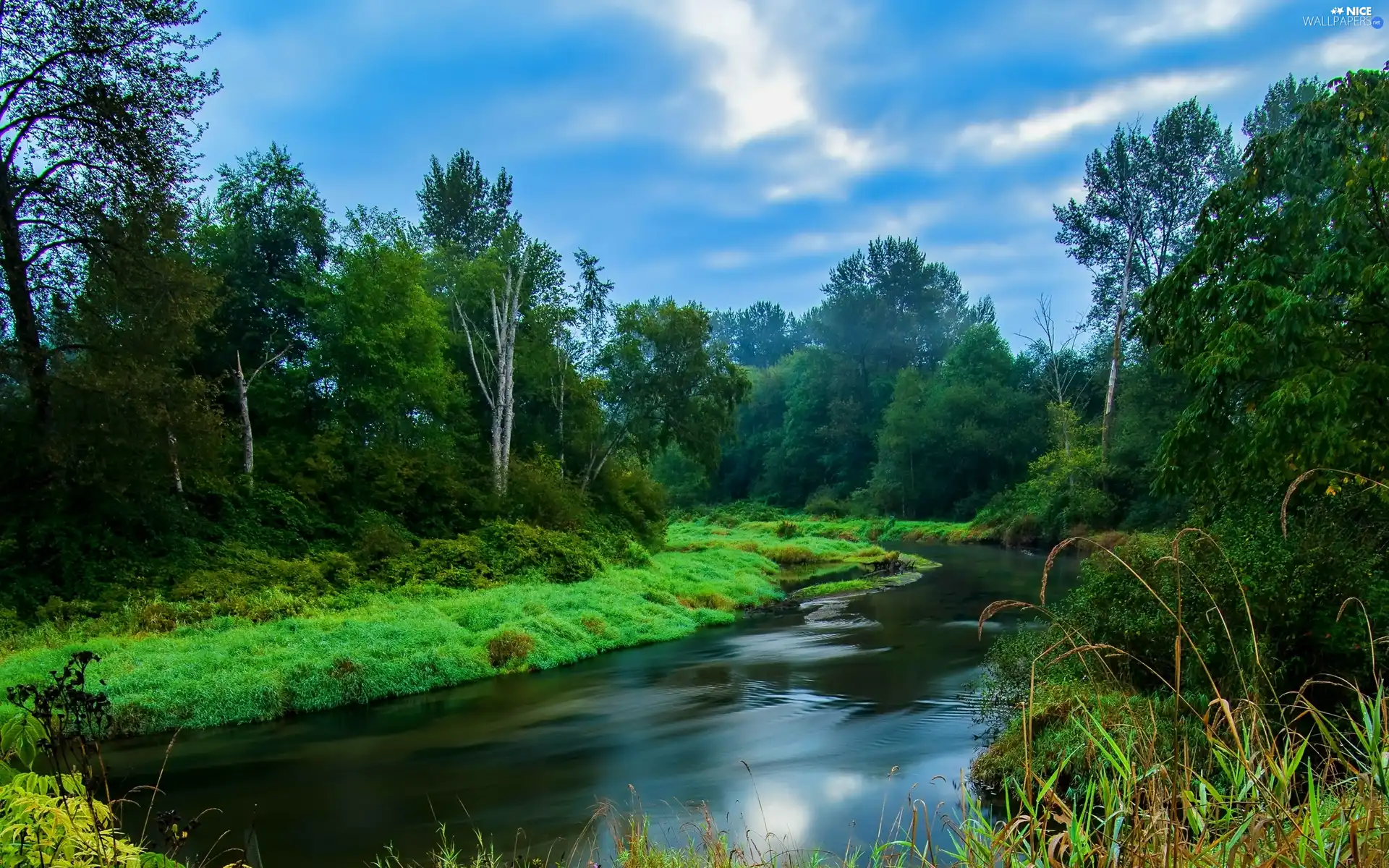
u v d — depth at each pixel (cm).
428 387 2941
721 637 2030
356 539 2370
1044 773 751
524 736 1192
